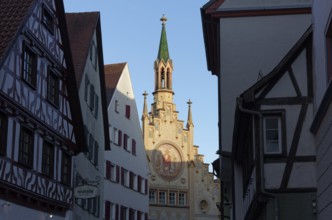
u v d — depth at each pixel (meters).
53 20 23.47
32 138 21.08
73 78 25.06
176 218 70.38
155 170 70.56
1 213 18.55
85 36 31.86
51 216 23.03
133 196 50.62
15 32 19.16
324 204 14.91
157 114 72.56
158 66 75.81
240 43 24.94
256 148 16.78
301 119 16.80
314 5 16.25
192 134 73.50
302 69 17.03
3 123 18.78
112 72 49.53
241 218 24.59
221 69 24.83
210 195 72.88
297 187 16.45
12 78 19.20
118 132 47.78
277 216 16.31
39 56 21.84
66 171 25.34
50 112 22.94
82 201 30.30
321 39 14.89
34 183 21.12
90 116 32.50
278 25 24.92
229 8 25.25
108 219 44.44
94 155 34.09
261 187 16.48
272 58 24.70
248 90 16.97
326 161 14.50
